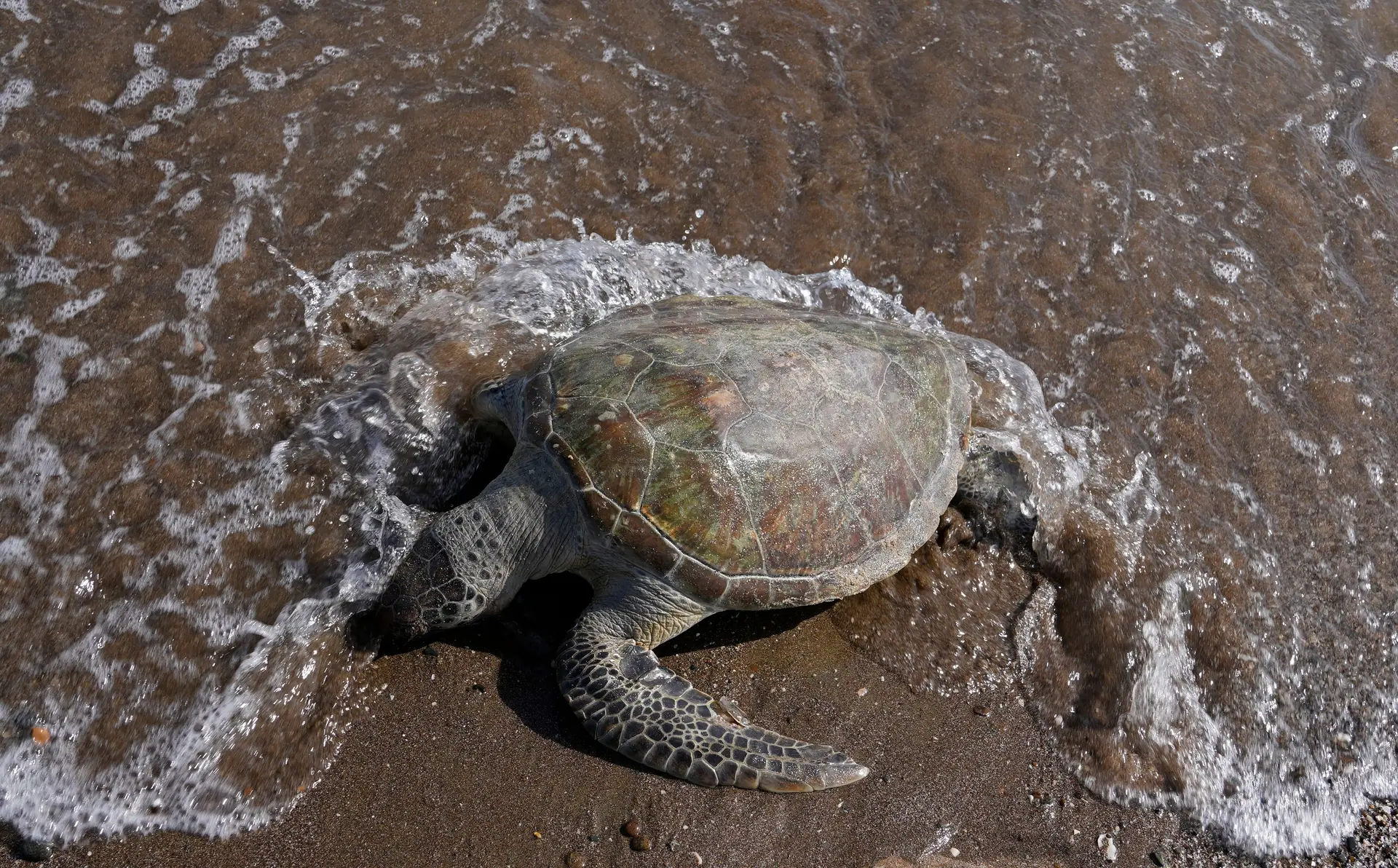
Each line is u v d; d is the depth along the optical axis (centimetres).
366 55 239
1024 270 223
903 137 243
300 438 179
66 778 147
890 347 183
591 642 164
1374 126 265
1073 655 179
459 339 194
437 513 175
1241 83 269
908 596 183
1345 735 177
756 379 166
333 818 150
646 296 208
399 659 165
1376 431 210
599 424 162
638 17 258
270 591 164
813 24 265
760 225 224
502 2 254
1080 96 257
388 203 213
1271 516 196
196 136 219
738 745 155
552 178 223
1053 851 161
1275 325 222
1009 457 188
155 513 168
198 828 147
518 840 150
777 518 160
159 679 155
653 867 149
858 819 158
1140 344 215
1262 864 165
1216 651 181
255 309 195
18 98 220
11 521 165
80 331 188
